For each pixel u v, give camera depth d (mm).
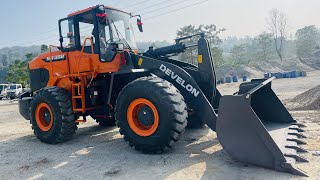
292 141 3746
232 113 3463
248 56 76875
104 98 5441
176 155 4090
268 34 72688
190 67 5344
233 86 24297
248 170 3309
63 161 4262
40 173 3801
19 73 43875
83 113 5500
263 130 3248
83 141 5516
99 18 5160
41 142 5664
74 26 5559
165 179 3266
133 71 4488
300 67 58656
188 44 5121
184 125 3998
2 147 5402
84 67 5488
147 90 4051
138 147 4293
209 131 5441
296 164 3314
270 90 4527
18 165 4207
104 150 4719
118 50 4996
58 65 5977
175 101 3938
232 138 3492
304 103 7961
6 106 17234
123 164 3893
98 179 3432
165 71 4590
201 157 3941
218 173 3311
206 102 4145
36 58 6562
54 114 5297
